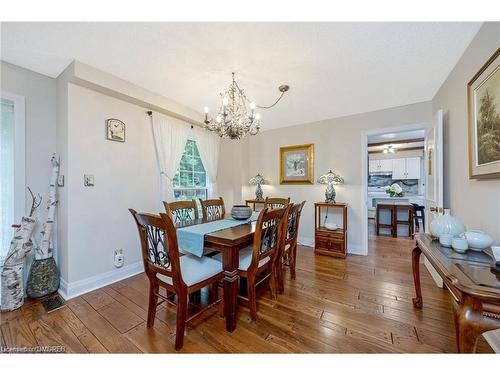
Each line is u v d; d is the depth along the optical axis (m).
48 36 1.68
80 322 1.71
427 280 2.45
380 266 2.89
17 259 1.91
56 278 2.18
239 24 1.57
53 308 1.90
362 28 1.60
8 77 2.02
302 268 2.83
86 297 2.10
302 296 2.12
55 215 2.28
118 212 2.52
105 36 1.70
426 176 2.92
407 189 6.46
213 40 1.74
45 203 2.24
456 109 2.07
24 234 1.95
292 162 4.11
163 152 2.96
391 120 3.21
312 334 1.57
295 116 3.62
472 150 1.66
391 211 4.66
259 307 1.93
